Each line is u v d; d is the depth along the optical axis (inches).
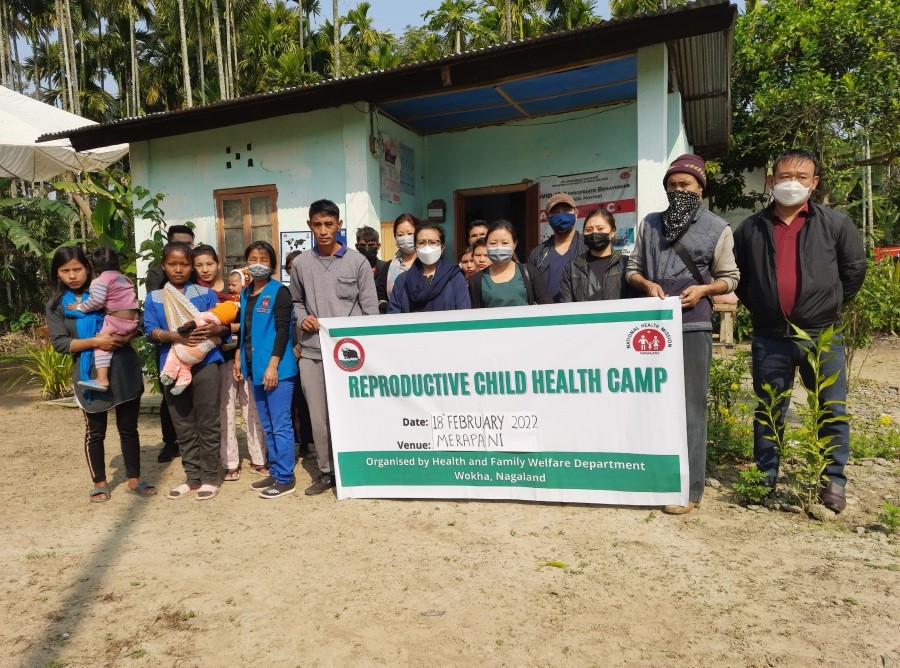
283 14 1306.6
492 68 271.9
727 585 113.0
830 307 146.5
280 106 316.5
